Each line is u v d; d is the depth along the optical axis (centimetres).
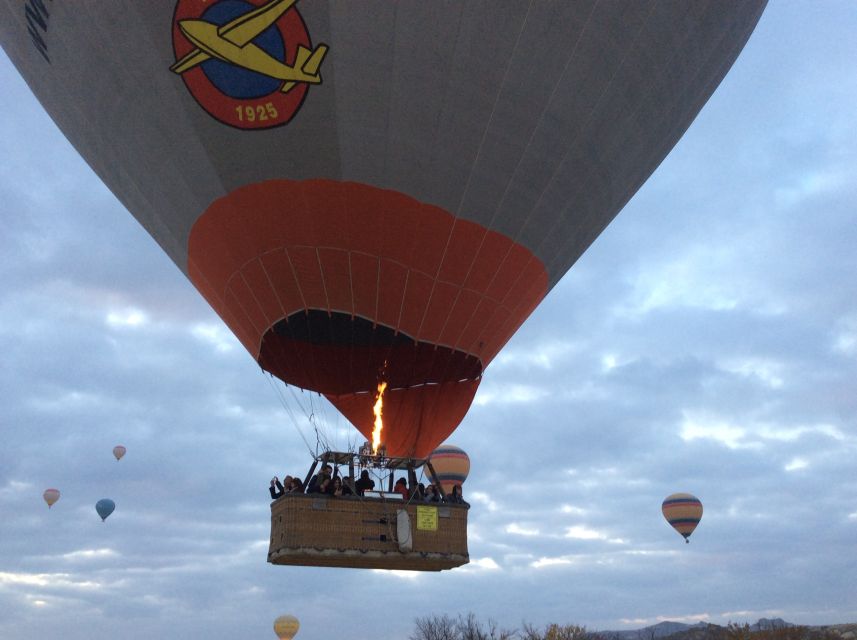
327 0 1098
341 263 1215
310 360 1295
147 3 1129
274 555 1116
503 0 1134
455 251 1254
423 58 1141
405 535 1112
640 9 1225
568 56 1205
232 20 1120
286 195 1204
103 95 1262
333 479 1134
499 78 1185
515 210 1288
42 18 1238
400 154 1191
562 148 1285
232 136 1190
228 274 1286
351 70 1136
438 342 1276
